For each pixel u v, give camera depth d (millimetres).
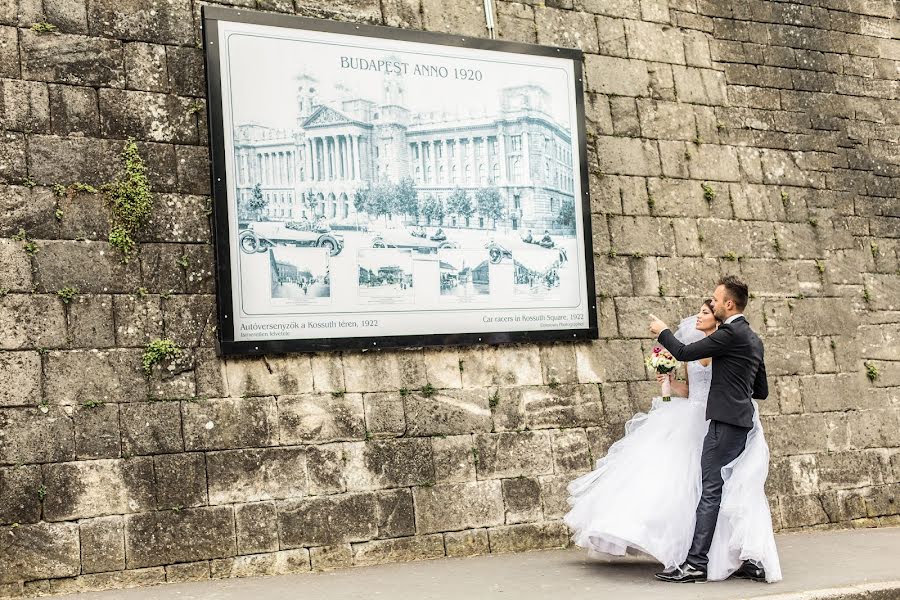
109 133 7164
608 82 9312
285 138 7652
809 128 10453
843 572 7227
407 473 7875
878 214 10734
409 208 8086
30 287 6789
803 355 9914
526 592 6516
